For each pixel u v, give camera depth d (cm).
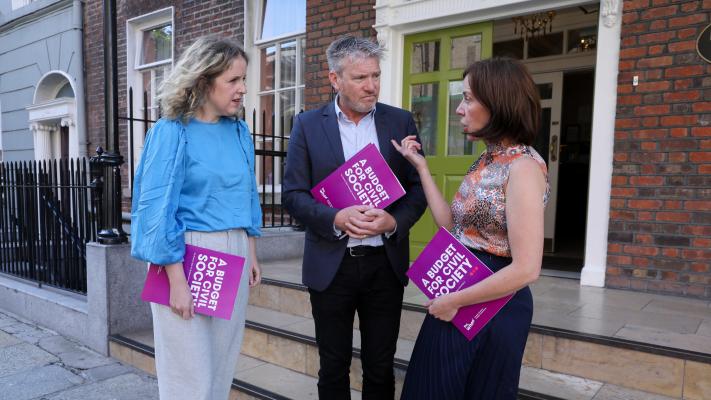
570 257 458
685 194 284
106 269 313
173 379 158
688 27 280
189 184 158
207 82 156
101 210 339
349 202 165
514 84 128
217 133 166
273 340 272
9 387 273
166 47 659
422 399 140
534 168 124
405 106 415
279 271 361
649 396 196
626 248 305
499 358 129
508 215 124
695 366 189
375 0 414
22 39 795
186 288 154
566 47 490
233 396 245
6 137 860
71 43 712
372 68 157
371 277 172
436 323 141
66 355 320
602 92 310
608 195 311
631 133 300
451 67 388
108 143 328
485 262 133
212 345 169
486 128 131
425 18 382
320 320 177
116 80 326
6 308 417
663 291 293
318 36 452
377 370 179
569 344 216
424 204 175
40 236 407
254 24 563
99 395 265
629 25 299
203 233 160
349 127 175
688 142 282
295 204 170
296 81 534
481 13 362
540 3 336
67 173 375
